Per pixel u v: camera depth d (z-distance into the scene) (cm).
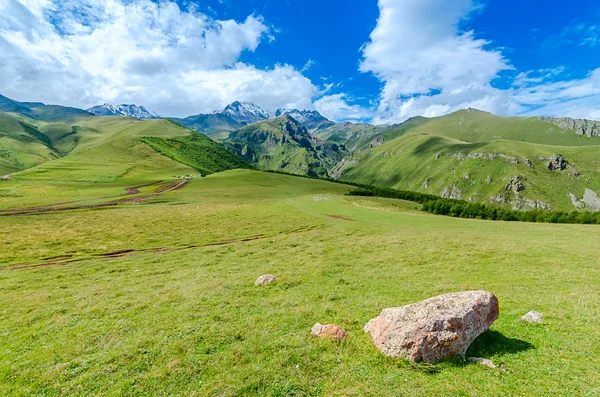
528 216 9125
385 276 2522
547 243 3612
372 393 998
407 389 1000
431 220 6450
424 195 15125
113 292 2347
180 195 11969
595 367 1059
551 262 2728
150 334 1526
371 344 1291
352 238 4450
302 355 1245
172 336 1488
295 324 1552
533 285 2138
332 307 1784
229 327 1544
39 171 17362
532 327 1416
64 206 8988
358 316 1630
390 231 4991
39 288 2594
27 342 1548
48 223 6231
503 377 1030
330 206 8950
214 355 1291
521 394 943
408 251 3369
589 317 1478
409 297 1950
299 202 10119
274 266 3036
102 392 1112
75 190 13112
